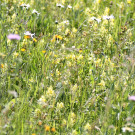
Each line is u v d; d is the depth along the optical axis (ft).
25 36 23.94
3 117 16.51
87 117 18.52
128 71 20.86
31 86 20.25
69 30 27.61
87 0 36.27
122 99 18.15
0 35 25.30
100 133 16.71
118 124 17.56
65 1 35.24
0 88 19.26
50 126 17.08
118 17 32.09
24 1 32.55
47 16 31.55
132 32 29.53
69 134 16.80
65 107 19.16
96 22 29.04
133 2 35.50
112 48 26.40
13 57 21.94
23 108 17.83
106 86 20.76
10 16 29.81
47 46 24.80
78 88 20.42
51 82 20.59
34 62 22.74
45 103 17.56
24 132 15.99
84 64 23.02
